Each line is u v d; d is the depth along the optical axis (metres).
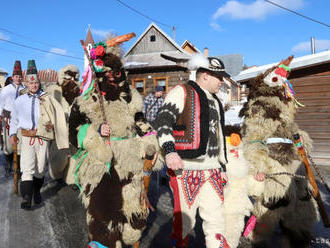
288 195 3.09
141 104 2.87
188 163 2.52
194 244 3.29
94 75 2.61
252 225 3.27
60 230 3.51
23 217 3.87
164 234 3.52
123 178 2.62
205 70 2.68
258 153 3.12
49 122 4.04
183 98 2.52
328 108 8.63
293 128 3.32
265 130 3.24
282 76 3.35
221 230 2.50
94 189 2.57
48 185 5.38
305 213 3.23
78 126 2.63
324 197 5.13
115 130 2.61
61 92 5.28
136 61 20.52
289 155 3.17
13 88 5.71
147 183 2.90
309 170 3.17
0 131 6.56
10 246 3.08
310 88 8.82
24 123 3.99
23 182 4.03
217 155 2.69
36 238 3.29
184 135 2.49
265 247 3.28
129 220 2.60
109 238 2.50
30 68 4.16
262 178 3.09
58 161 4.88
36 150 4.06
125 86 2.75
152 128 2.90
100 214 2.52
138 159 2.71
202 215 2.55
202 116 2.49
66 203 4.43
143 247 3.18
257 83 3.48
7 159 5.93
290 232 3.28
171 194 5.18
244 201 2.94
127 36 2.80
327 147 8.67
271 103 3.29
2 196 4.70
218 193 2.56
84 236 3.36
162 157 2.95
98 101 2.61
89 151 2.54
